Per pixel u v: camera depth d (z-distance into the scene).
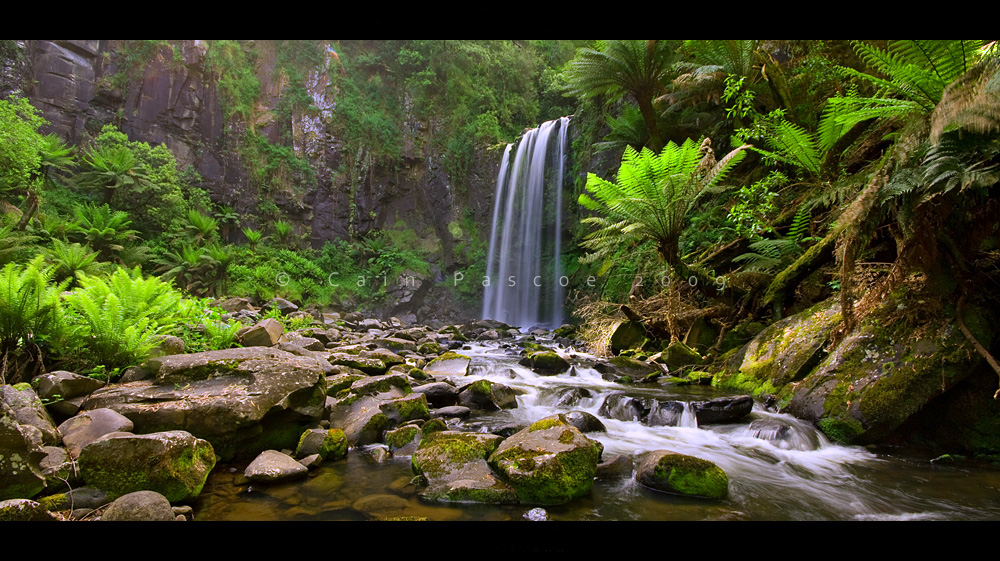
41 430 2.15
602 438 3.28
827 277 5.16
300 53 21.38
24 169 11.28
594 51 8.48
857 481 2.53
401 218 21.39
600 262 13.33
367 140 21.20
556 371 5.99
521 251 18.39
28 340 3.13
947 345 3.05
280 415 2.95
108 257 13.05
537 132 18.88
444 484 2.27
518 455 2.35
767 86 7.25
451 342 9.11
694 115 9.55
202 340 4.72
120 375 3.42
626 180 5.00
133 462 2.00
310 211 20.34
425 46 22.02
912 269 3.35
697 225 7.39
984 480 2.54
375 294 19.27
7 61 14.59
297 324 9.20
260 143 19.75
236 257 16.98
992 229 3.16
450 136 21.59
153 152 16.27
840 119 3.79
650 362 5.99
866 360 3.43
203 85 18.61
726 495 2.30
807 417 3.48
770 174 6.11
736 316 5.89
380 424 3.20
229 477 2.43
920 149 2.93
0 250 8.07
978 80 2.29
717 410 3.55
